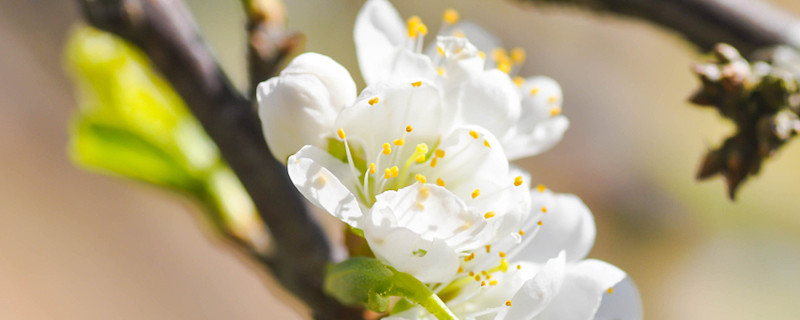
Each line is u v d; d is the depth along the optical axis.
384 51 0.19
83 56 0.22
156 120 0.21
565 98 0.53
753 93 0.20
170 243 0.43
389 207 0.17
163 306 0.42
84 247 0.43
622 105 0.54
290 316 0.43
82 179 0.45
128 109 0.21
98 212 0.44
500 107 0.18
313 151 0.18
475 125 0.18
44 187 0.44
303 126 0.18
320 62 0.18
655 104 0.55
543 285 0.17
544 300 0.17
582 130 0.53
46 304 0.42
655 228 0.53
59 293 0.42
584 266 0.18
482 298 0.18
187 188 0.21
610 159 0.53
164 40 0.19
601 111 0.54
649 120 0.55
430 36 0.49
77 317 0.42
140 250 0.43
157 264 0.43
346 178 0.18
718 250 0.54
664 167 0.54
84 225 0.44
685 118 0.55
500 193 0.18
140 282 0.42
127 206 0.44
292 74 0.18
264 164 0.20
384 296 0.17
